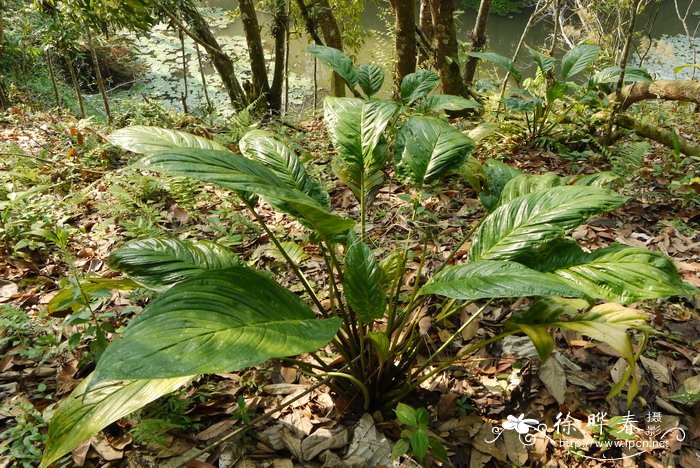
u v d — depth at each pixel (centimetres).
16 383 233
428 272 303
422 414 195
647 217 363
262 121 633
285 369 242
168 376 119
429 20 809
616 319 185
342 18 933
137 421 209
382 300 188
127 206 376
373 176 245
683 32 1509
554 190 202
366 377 219
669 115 589
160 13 622
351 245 190
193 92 1270
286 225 371
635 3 437
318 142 542
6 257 319
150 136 201
